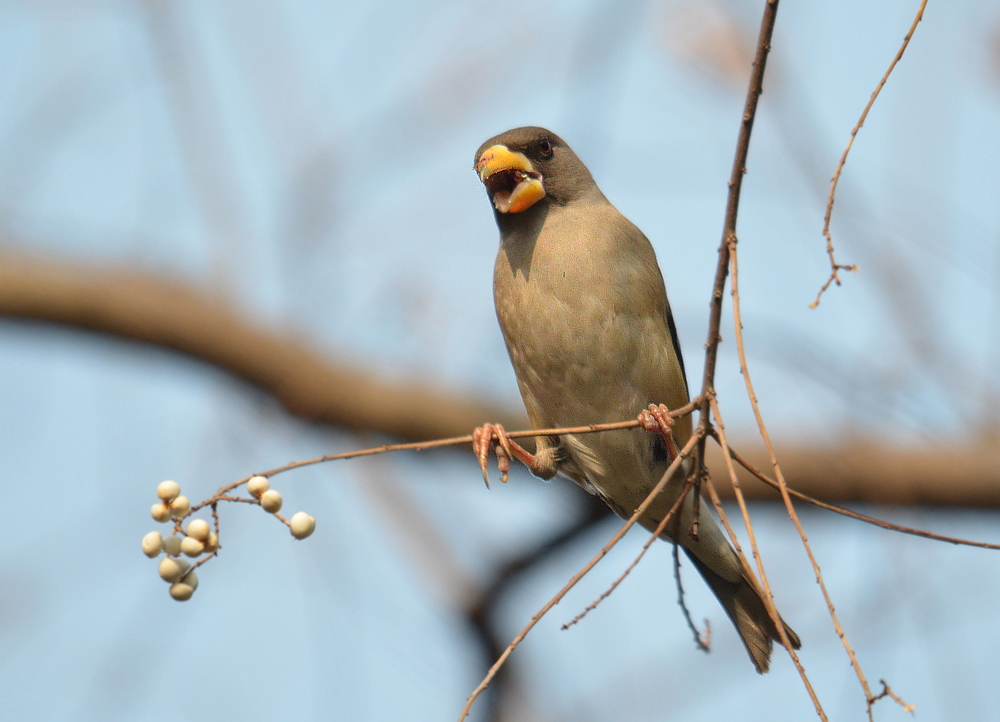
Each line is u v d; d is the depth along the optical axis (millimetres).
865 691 4602
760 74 5238
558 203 7707
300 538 5035
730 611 7645
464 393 10336
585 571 5016
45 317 10094
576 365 7383
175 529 5035
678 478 7551
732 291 5238
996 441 9641
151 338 10172
